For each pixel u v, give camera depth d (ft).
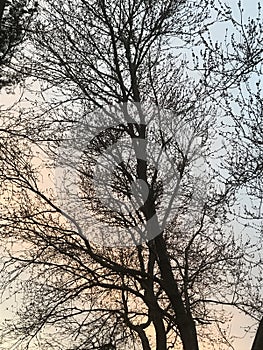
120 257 40.11
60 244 37.86
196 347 35.91
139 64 39.04
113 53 38.60
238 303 38.47
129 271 37.78
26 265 38.14
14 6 36.68
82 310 39.75
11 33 36.32
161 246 36.99
